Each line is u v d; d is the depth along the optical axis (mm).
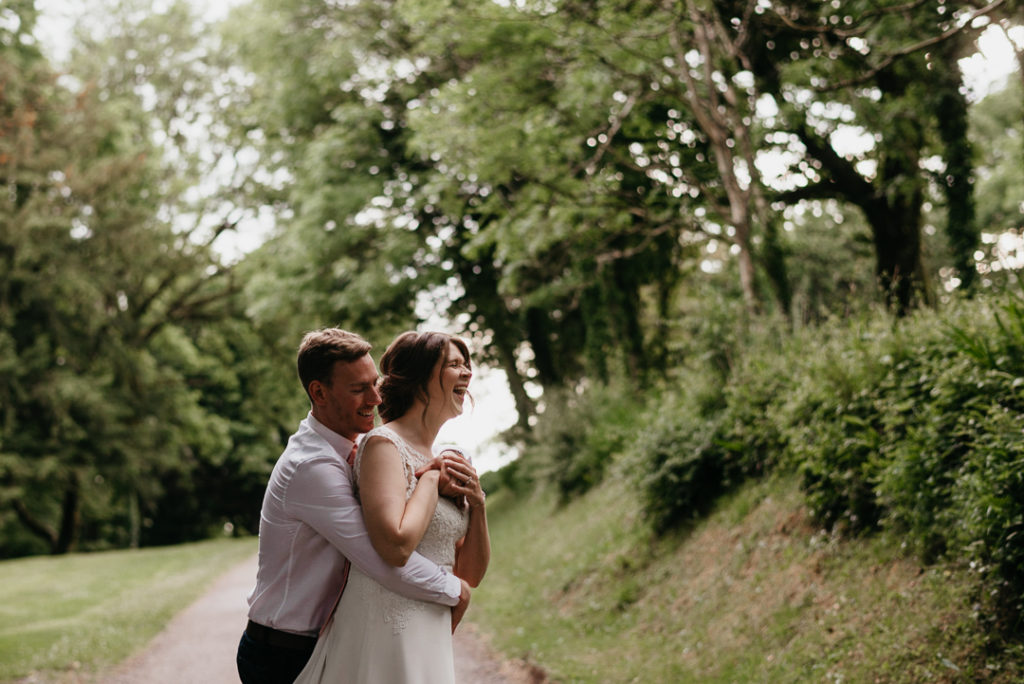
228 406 42219
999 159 26156
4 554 38719
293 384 33375
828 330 8695
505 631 9945
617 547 10859
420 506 2822
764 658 6277
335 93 21078
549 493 17297
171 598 15539
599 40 10656
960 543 5391
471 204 17641
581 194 13172
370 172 20578
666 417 10383
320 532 2836
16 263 24281
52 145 24797
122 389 28781
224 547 30031
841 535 6941
